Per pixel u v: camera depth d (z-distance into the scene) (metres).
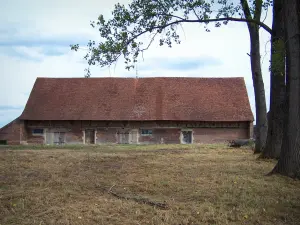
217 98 39.78
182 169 11.63
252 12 15.09
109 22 12.97
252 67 17.44
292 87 10.16
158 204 7.24
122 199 7.70
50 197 7.68
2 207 6.94
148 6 13.13
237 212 6.84
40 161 13.48
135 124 38.09
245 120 37.31
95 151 19.14
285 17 10.24
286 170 10.23
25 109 38.94
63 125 38.53
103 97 40.19
